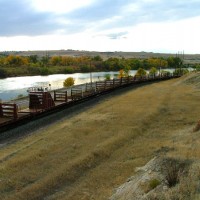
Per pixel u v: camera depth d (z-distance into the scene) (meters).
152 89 59.19
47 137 22.12
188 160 13.04
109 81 60.81
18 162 16.77
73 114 31.69
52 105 30.97
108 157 19.02
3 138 21.67
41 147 19.56
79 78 127.19
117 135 23.02
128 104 38.06
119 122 27.55
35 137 22.41
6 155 17.97
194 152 14.22
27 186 14.37
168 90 56.78
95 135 23.19
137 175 14.73
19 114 26.28
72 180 15.50
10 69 152.88
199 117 29.41
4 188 14.03
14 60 178.88
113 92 53.06
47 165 16.88
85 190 14.36
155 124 27.75
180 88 60.19
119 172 16.31
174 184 11.17
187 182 10.45
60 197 13.64
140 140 22.52
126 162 17.66
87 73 169.88
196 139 18.36
